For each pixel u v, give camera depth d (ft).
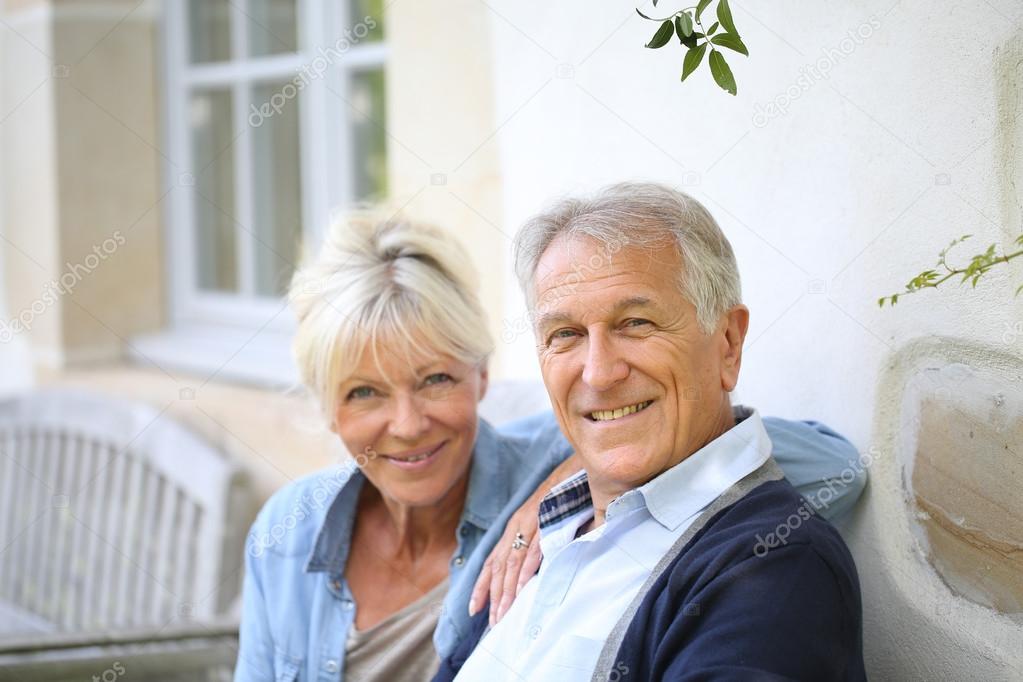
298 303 9.01
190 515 14.97
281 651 9.06
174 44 20.35
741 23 9.10
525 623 7.73
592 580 7.49
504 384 11.29
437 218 14.30
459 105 13.96
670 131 10.11
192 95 20.36
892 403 7.62
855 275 7.91
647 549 7.39
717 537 6.93
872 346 7.77
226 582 14.28
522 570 8.18
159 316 20.92
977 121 6.72
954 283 6.95
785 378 8.91
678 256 7.33
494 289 13.48
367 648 8.87
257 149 19.58
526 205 12.72
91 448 16.83
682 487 7.43
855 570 7.02
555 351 7.64
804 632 6.46
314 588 9.14
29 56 20.08
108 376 19.76
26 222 20.56
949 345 7.04
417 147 14.64
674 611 6.85
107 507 16.37
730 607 6.54
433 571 9.04
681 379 7.38
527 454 9.30
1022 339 6.44
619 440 7.48
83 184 20.10
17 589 17.58
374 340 8.56
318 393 8.93
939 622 7.29
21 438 18.11
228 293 20.38
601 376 7.35
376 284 8.66
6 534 17.94
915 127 7.24
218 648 10.98
